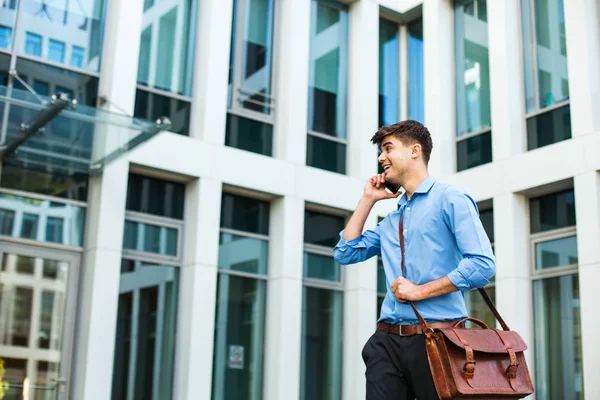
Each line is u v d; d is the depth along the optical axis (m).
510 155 10.16
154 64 9.55
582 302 9.03
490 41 10.70
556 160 9.57
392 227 3.19
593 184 9.13
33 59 8.54
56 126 7.24
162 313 9.08
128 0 9.16
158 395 8.87
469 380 2.79
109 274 8.47
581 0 9.68
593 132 9.25
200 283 9.11
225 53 9.84
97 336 8.30
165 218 9.29
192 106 9.76
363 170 10.86
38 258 8.32
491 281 10.51
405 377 3.03
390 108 11.94
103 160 8.23
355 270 10.54
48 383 8.18
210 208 9.34
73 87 8.77
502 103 10.38
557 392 9.50
